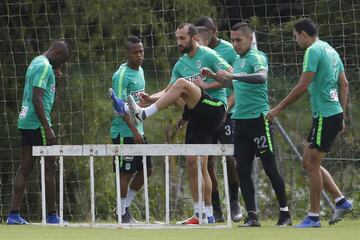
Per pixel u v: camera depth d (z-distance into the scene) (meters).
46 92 32.22
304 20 29.42
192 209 41.53
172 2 46.91
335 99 29.03
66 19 45.00
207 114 29.88
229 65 32.72
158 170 42.72
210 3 49.06
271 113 29.17
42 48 44.88
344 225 31.48
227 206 29.17
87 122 44.50
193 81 31.80
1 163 43.78
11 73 44.19
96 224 30.17
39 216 42.97
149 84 45.97
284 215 30.88
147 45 46.47
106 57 45.66
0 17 44.06
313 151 29.17
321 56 28.81
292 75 41.34
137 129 31.58
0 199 43.38
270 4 46.94
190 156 30.06
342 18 41.69
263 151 30.41
